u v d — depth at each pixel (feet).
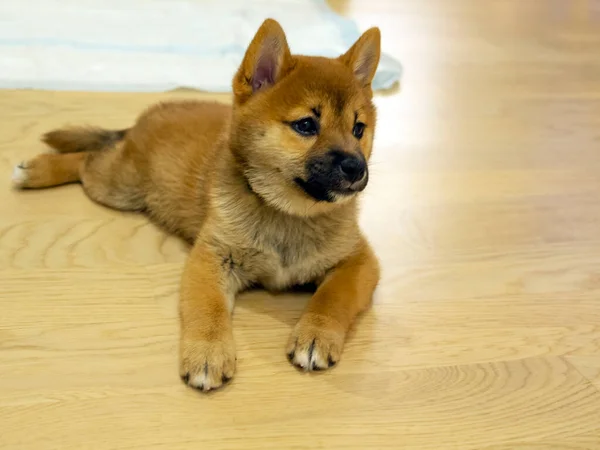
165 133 5.76
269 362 4.41
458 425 4.11
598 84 10.30
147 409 3.93
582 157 7.96
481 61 10.76
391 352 4.66
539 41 12.09
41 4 9.92
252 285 5.19
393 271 5.56
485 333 4.97
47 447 3.62
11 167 6.20
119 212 5.92
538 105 9.32
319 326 4.43
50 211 5.74
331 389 4.25
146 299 4.86
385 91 9.16
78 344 4.36
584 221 6.64
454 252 5.92
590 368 4.74
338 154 4.42
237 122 4.68
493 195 6.91
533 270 5.79
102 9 10.10
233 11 10.62
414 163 7.36
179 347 4.42
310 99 4.50
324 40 9.69
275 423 3.95
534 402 4.36
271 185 4.61
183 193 5.45
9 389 3.95
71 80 8.02
